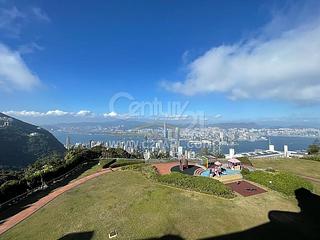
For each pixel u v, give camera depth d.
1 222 21.33
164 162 42.22
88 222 19.69
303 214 20.23
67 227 19.17
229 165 36.12
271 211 20.62
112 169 39.16
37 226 19.89
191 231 17.56
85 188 29.11
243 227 18.08
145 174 32.16
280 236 16.89
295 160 42.22
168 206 21.38
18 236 18.47
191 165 38.06
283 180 25.86
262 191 25.11
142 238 16.94
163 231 17.62
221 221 18.88
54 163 39.22
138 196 24.06
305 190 24.50
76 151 49.28
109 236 17.33
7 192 25.98
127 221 19.42
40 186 31.47
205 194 23.97
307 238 16.66
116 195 25.12
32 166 46.38
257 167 37.06
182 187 25.66
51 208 23.52
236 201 22.53
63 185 32.09
